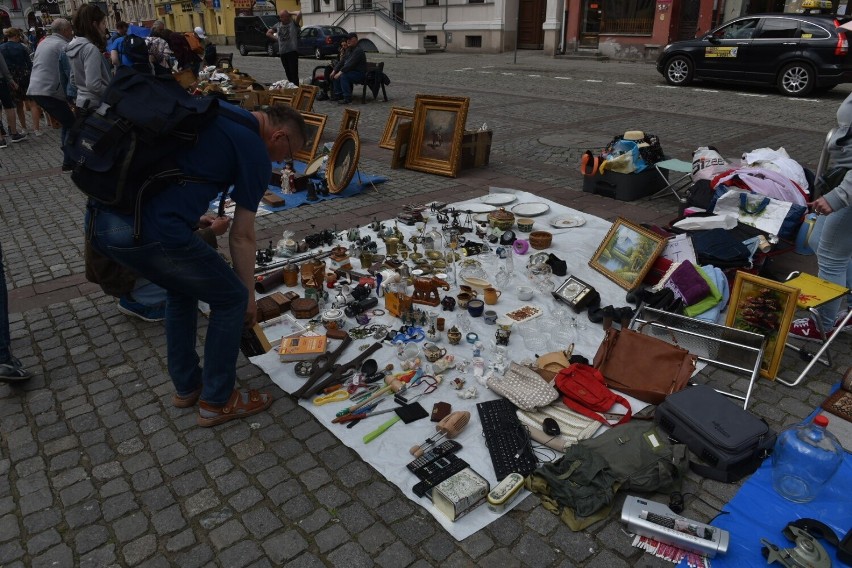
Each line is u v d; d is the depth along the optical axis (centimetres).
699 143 846
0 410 331
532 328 392
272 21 2497
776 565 230
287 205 656
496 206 616
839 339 381
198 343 390
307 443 301
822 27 1162
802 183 508
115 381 355
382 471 279
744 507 257
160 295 410
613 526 250
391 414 316
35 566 239
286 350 360
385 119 1123
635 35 1870
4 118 1331
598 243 516
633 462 267
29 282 491
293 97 980
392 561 236
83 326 417
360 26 2595
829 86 1188
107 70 700
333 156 698
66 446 304
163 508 265
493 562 235
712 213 487
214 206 650
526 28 2342
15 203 703
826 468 265
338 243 532
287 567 235
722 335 351
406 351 362
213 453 296
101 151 239
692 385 322
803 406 322
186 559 240
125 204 244
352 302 415
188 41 1220
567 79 1536
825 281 360
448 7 2420
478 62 2005
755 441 273
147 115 237
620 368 338
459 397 327
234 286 282
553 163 785
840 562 230
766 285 338
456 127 728
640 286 430
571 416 310
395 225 562
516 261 488
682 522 240
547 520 253
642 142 631
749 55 1249
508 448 288
